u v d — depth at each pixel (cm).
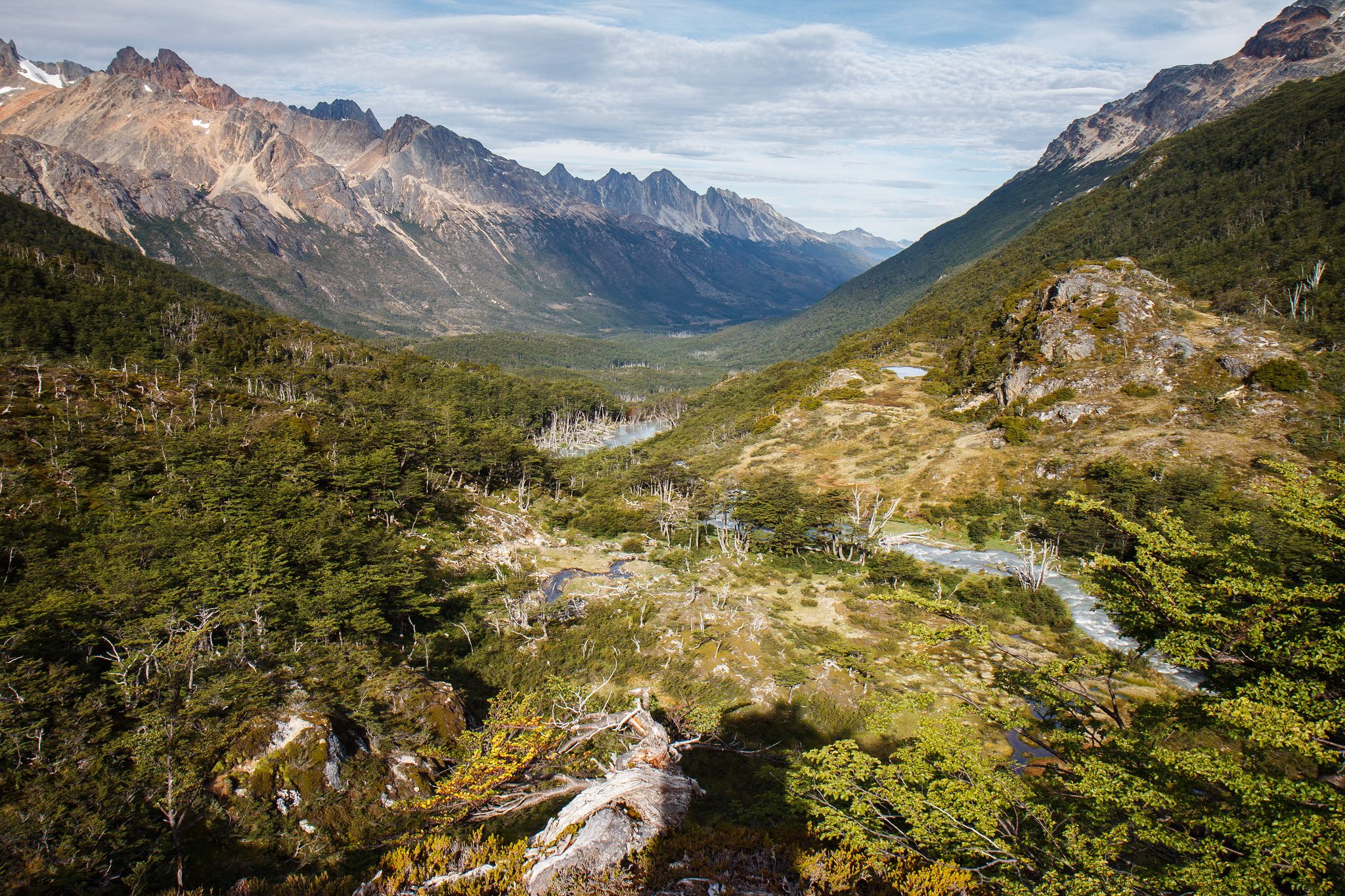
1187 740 1723
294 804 2992
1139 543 1927
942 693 4719
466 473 10762
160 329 16350
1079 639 6069
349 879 2150
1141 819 1388
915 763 1794
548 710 3256
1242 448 8962
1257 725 1330
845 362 17862
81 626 4022
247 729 3184
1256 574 1627
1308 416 9281
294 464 8006
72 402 9294
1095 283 13038
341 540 6100
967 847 1616
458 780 2380
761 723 4444
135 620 4181
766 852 1859
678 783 2252
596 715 2639
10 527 5488
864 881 1697
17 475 6644
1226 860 1334
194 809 2788
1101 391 11169
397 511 8569
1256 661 1586
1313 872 1191
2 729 2912
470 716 4059
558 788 2369
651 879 1744
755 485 11012
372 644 5016
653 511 10700
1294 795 1255
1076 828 1455
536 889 1755
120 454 7500
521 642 5794
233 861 2655
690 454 15138
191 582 4619
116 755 3000
